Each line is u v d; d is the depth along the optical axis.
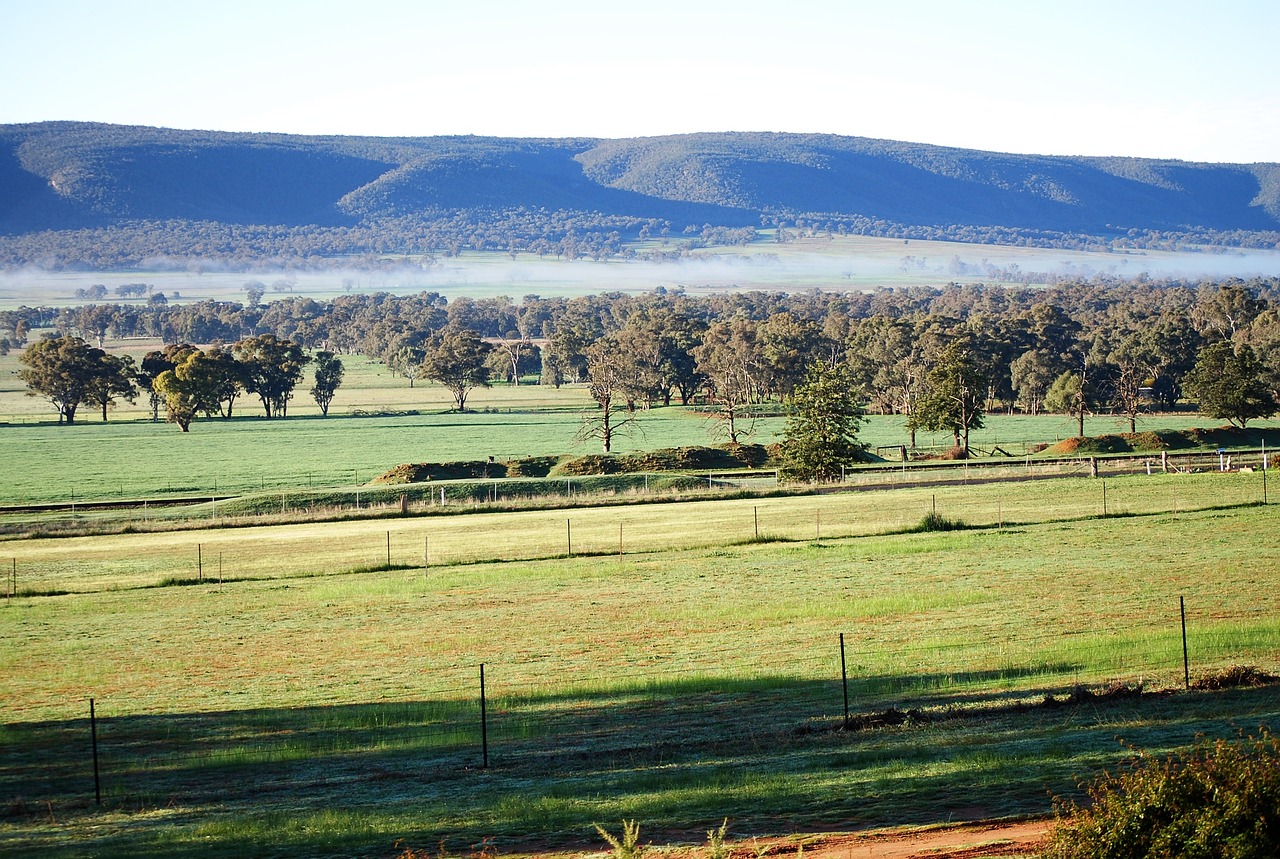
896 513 57.38
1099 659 27.14
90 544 55.91
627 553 48.69
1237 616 32.09
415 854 15.39
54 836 17.61
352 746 23.42
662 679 28.28
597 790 18.41
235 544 54.88
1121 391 139.38
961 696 24.58
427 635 35.16
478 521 60.22
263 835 16.77
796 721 23.36
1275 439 98.69
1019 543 47.09
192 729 25.47
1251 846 11.65
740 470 85.44
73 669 32.19
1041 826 14.88
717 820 16.14
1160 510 54.25
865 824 15.54
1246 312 173.75
